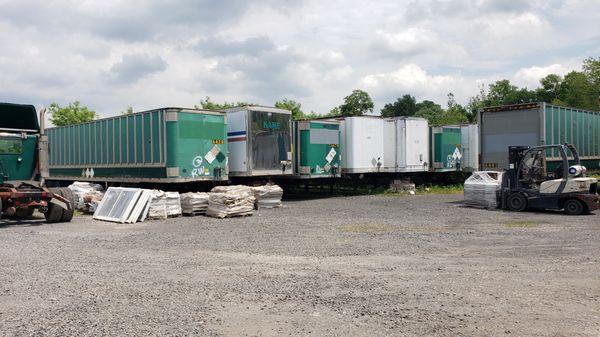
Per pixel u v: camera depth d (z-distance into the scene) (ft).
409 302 19.03
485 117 63.41
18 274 24.03
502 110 61.77
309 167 70.85
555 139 61.98
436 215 49.01
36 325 16.52
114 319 17.10
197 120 58.59
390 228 39.93
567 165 48.85
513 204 52.24
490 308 18.25
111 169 67.41
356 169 75.36
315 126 71.72
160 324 16.57
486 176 56.34
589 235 35.65
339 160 75.15
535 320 16.92
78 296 20.03
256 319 17.12
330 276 23.22
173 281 22.45
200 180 58.95
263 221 45.44
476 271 24.21
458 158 92.22
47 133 86.02
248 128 62.85
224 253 29.40
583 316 17.33
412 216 48.32
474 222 43.50
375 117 78.33
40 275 23.80
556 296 19.83
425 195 76.28
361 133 76.07
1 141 46.93
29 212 51.47
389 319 17.08
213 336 15.51
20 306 18.74
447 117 203.72
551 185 49.52
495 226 40.83
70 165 78.95
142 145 60.95
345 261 26.73
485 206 55.16
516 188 52.11
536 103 58.59
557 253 28.86
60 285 21.80
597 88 180.75
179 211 50.80
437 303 18.89
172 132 56.49
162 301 19.27
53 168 84.43
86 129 74.02
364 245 31.81
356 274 23.65
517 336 15.44
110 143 67.77
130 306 18.61
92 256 28.68
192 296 19.95
